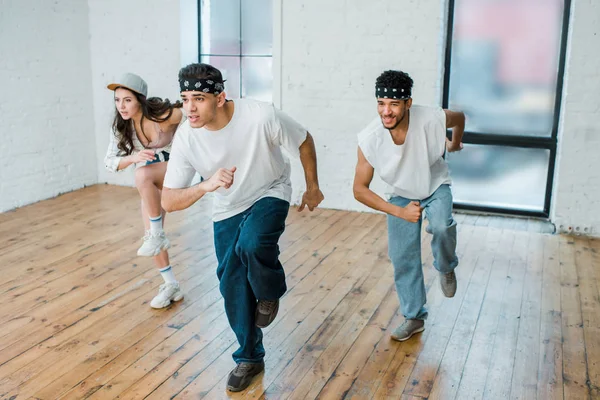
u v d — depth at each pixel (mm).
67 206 5793
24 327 3521
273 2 5574
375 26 5359
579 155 5020
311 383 3012
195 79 2525
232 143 2693
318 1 5461
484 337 3453
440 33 5277
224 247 2920
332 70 5543
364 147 3004
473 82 5566
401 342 3395
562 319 3670
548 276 4301
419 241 3311
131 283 4125
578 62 4867
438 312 3748
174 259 4535
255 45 6062
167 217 5480
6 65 5488
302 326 3566
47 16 5816
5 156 5578
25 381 3002
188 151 2730
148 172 3615
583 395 2918
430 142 3004
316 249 4754
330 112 5633
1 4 5383
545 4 5293
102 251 4676
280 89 5730
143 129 3592
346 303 3859
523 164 5562
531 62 5402
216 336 3455
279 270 2828
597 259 4621
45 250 4684
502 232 5195
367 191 3086
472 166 5707
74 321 3604
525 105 5480
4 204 5617
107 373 3080
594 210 5074
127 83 3430
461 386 2988
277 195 2830
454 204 5773
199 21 6191
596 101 4891
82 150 6367
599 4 4734
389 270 4363
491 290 4062
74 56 6148
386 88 2795
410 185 3115
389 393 2930
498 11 5402
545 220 5512
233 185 2812
